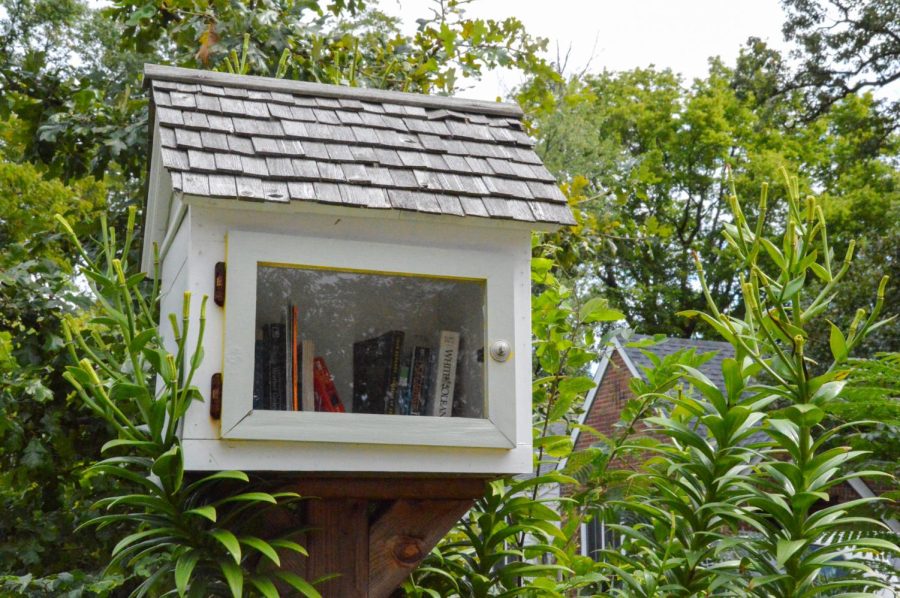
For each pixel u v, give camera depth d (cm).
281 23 382
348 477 201
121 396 180
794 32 1828
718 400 208
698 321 2002
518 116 241
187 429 179
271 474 196
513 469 198
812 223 196
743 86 2039
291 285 193
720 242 2027
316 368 191
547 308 305
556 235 412
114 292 186
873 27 1730
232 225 189
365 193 194
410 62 424
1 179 655
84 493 333
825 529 195
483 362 199
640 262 1977
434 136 221
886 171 2008
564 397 301
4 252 381
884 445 298
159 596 227
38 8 1417
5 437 334
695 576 220
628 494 277
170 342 215
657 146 2098
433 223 201
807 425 190
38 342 330
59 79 398
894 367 209
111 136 355
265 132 203
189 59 378
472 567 248
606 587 299
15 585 288
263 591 183
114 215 379
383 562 207
